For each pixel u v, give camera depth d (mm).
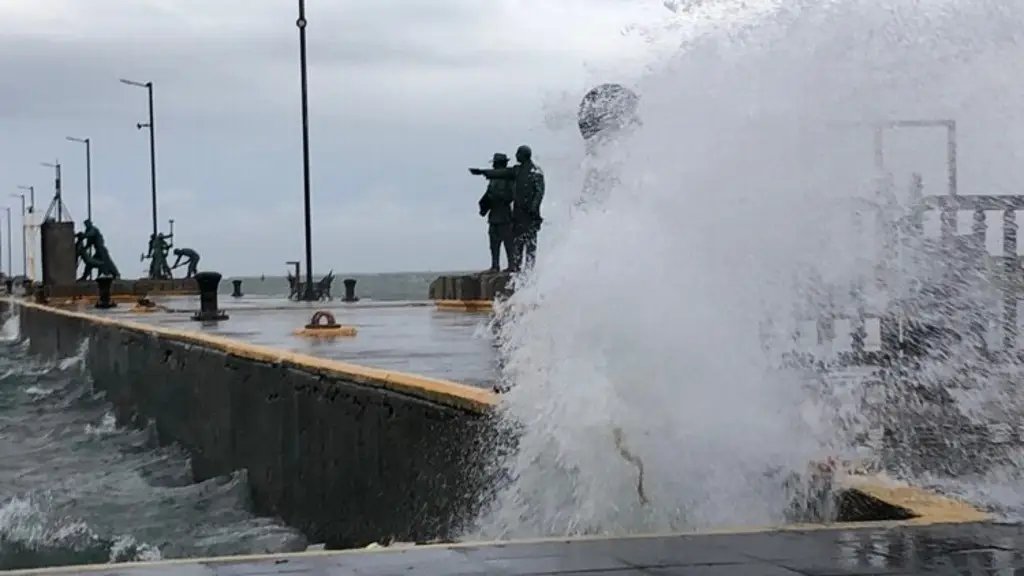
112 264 63344
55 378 35781
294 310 33531
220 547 12727
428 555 5113
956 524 5508
